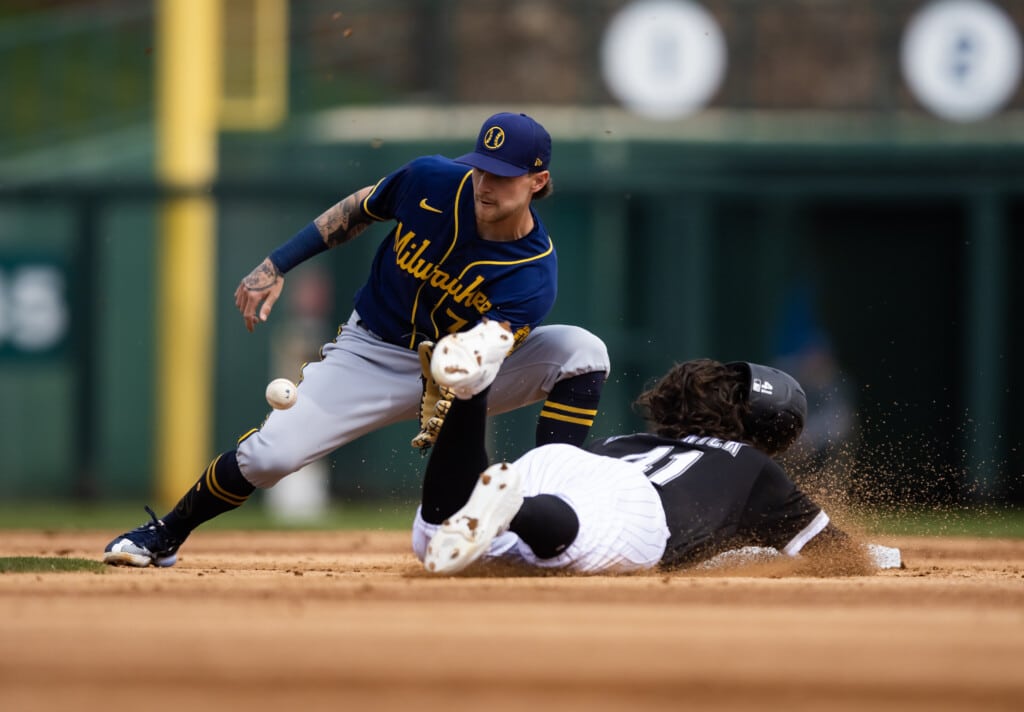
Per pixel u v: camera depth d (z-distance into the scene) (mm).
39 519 38875
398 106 54125
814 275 51281
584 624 11094
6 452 48062
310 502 46688
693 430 16609
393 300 16766
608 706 7871
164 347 48625
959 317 51281
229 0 53188
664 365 48500
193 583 14320
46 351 48125
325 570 17562
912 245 51594
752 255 50000
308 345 49344
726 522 15812
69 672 8766
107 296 48844
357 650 9664
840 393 51188
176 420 48469
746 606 12453
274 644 9883
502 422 45625
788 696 8211
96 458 46875
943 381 51344
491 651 9680
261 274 17094
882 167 49969
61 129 53938
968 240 50406
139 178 52469
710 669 9062
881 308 51406
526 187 15562
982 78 52812
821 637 10469
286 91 54094
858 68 53656
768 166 50062
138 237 49031
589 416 17656
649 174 48781
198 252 48500
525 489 15523
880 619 11609
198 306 48656
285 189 48688
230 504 16922
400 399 16906
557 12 56688
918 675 8891
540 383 17578
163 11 51188
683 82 53000
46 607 11930
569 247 48438
